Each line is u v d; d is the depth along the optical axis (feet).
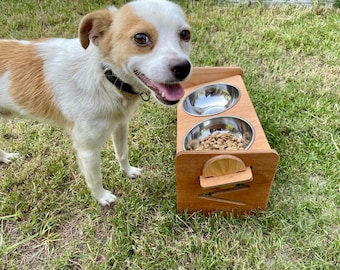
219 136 1.98
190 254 1.73
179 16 1.47
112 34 1.45
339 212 1.85
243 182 1.66
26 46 1.73
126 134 1.97
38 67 1.68
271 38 3.30
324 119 2.38
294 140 2.28
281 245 1.73
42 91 1.69
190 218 1.89
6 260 1.76
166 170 2.18
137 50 1.40
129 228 1.85
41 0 3.92
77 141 1.75
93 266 1.71
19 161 2.26
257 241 1.74
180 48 1.45
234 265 1.68
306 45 3.15
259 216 1.88
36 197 2.03
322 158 2.15
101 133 1.69
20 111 1.82
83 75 1.60
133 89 1.63
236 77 2.33
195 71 2.31
